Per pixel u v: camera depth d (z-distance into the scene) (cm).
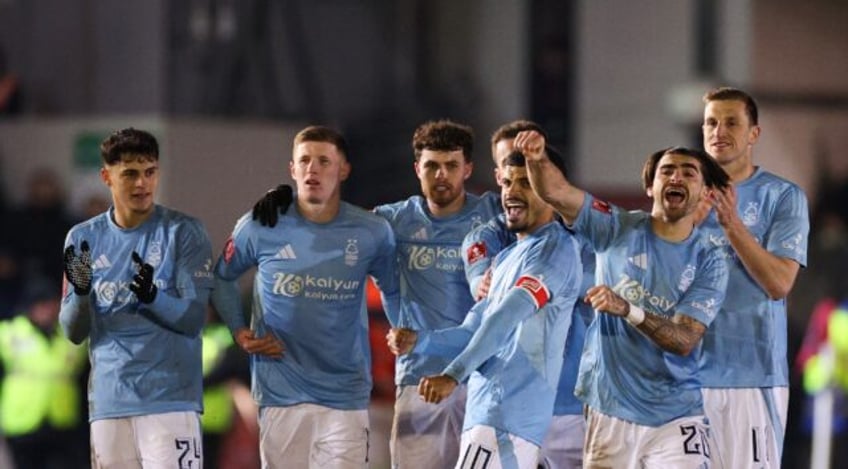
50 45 7388
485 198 3816
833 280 6612
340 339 3653
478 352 3216
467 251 3622
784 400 3706
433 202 3769
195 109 7250
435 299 3784
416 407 3822
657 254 3378
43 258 6962
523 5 8225
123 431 3591
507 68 8262
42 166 7319
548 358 3312
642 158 8006
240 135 7325
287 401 3650
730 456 3656
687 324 3341
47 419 5809
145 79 7156
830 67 8162
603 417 3400
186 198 7131
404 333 3400
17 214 7000
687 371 3375
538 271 3294
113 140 3575
